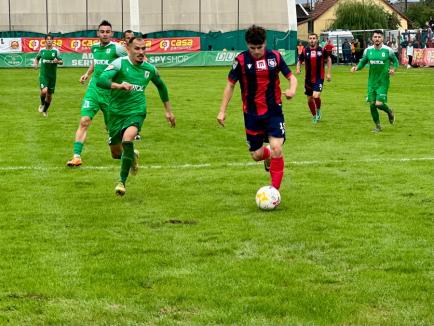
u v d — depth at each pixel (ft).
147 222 31.40
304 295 22.20
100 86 35.76
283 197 36.27
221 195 36.86
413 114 77.61
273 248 27.32
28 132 62.49
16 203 35.06
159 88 38.09
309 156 49.44
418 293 22.36
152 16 226.38
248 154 50.72
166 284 23.24
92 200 35.70
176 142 56.85
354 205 34.37
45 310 21.15
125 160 35.24
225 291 22.61
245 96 34.78
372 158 48.44
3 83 128.16
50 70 75.51
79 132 46.42
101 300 21.91
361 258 25.96
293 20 224.12
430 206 34.09
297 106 88.99
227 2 226.17
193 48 204.44
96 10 223.30
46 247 27.61
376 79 63.00
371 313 20.84
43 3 220.84
